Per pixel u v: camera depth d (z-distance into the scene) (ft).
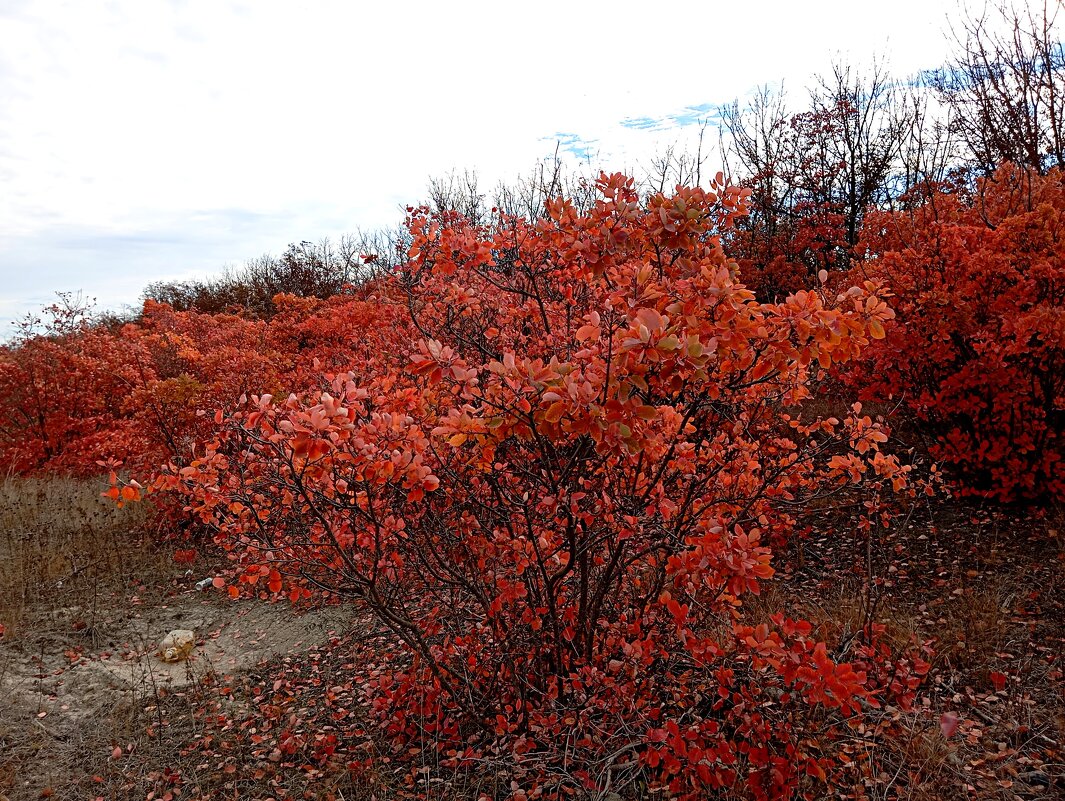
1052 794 8.78
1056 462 16.21
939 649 12.17
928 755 9.41
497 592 11.04
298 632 16.58
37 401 32.91
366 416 9.58
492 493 10.86
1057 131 23.44
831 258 40.91
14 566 20.11
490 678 11.13
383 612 9.82
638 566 11.44
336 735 12.16
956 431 17.17
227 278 82.28
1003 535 16.03
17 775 11.32
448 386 9.85
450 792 10.22
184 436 22.21
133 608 18.11
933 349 16.70
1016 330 14.40
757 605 14.30
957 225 17.76
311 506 8.79
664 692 10.82
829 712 10.39
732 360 8.27
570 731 9.41
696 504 10.41
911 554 16.10
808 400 25.50
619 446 6.88
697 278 7.84
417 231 12.25
